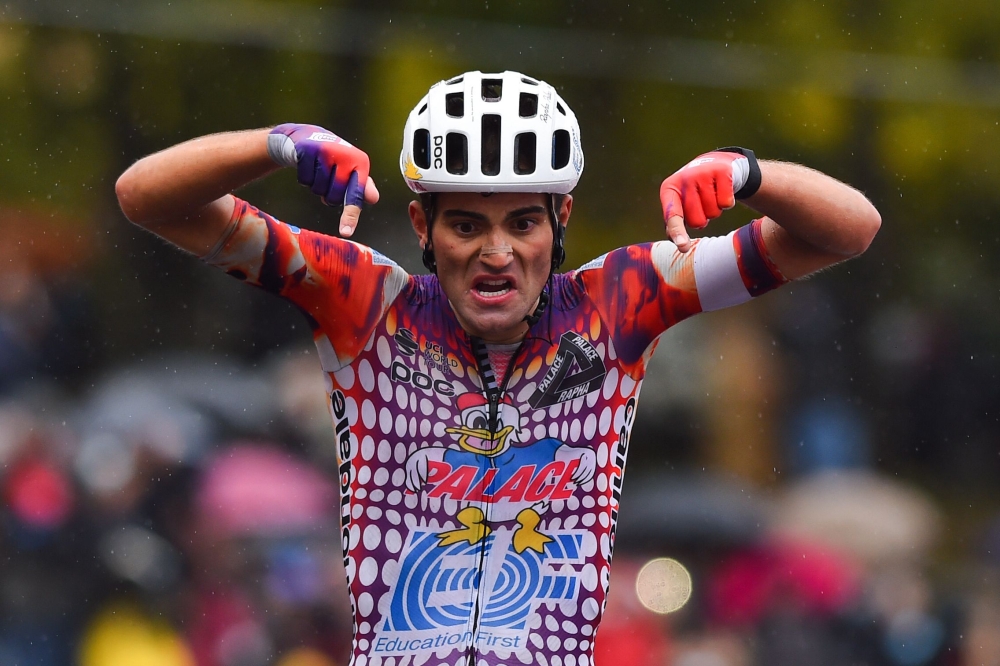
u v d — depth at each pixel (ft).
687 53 100.32
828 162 106.01
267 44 92.43
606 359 33.83
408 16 94.84
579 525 33.32
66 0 90.58
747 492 90.48
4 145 89.71
